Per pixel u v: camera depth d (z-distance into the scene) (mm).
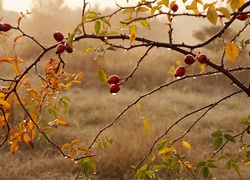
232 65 12086
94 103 8859
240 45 1940
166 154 1938
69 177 5133
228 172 5305
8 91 1427
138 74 11977
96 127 7410
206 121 7809
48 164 5414
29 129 1566
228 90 10992
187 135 6543
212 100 9727
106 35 1441
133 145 5566
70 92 9742
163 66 12797
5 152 5953
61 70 1599
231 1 1200
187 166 1997
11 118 6395
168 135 6172
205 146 6301
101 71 1474
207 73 1662
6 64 10617
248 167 5453
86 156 1675
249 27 13570
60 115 7672
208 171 1894
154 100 9516
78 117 7883
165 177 5070
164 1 1375
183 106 9117
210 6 1172
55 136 6535
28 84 1556
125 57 13133
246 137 6859
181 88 11250
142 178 1820
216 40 13961
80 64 12031
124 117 8023
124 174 5082
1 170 5250
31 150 6051
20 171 5254
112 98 9562
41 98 1629
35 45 13906
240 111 8703
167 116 8305
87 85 11008
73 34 1291
